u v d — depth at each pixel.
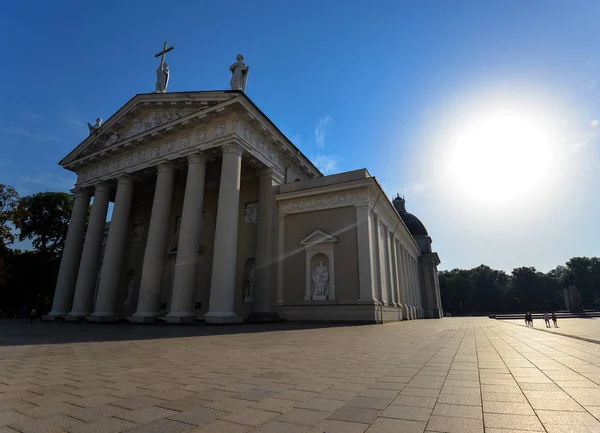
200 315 28.09
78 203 32.56
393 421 3.53
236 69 25.83
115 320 26.20
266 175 27.77
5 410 4.05
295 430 3.29
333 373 6.10
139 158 28.25
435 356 8.15
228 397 4.54
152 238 24.88
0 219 36.91
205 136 24.86
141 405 4.20
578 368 6.52
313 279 25.23
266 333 15.15
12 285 46.03
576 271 108.31
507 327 23.98
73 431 3.35
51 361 7.67
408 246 45.78
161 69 29.86
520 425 3.38
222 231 21.98
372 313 22.69
